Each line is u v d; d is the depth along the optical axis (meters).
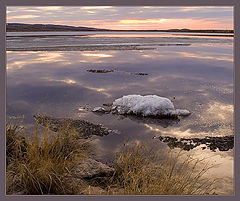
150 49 26.75
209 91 10.95
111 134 6.38
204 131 6.73
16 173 3.40
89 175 3.90
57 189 3.19
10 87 11.02
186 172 4.38
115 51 24.66
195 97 10.03
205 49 27.17
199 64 17.67
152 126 7.02
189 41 39.81
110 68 15.85
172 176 3.67
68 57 20.22
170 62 18.38
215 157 5.25
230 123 7.34
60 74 13.91
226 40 43.09
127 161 3.96
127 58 19.97
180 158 5.03
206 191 3.71
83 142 5.61
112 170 4.14
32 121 7.04
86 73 14.28
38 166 3.32
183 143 5.93
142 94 10.38
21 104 8.80
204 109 8.61
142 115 7.81
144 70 15.45
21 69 14.97
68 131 5.33
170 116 7.71
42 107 8.54
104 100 9.52
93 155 5.11
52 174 3.26
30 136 5.32
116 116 7.80
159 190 3.11
